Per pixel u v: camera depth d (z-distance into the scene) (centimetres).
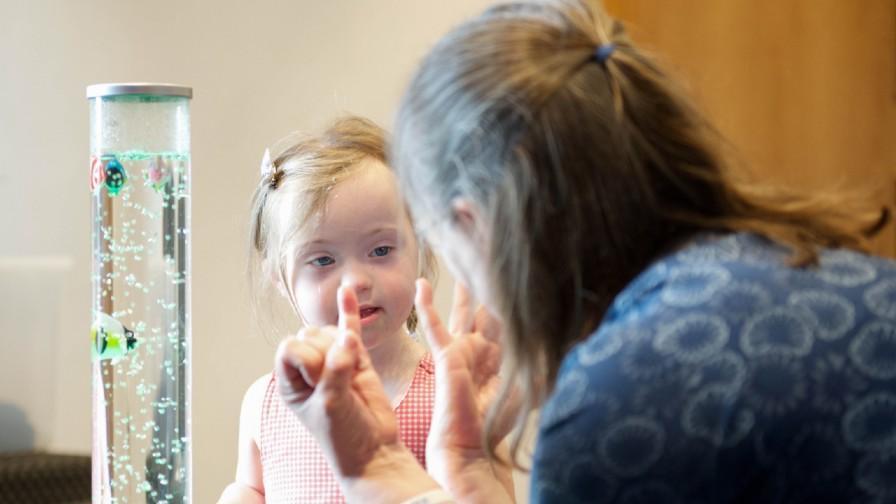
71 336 263
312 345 134
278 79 276
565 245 109
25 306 195
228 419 277
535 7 120
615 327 104
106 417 159
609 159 108
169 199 159
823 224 116
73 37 266
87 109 266
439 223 116
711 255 108
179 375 161
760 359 99
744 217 113
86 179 266
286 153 194
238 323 275
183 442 162
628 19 303
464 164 110
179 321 161
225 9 272
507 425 152
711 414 97
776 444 97
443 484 151
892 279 106
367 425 136
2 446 191
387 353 190
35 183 266
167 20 269
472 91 110
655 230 112
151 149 158
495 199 109
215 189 273
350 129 193
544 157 108
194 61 271
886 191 323
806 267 106
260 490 199
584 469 99
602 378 101
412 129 115
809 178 322
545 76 109
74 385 262
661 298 104
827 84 323
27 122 266
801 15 318
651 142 111
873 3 326
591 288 111
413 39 283
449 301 283
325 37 278
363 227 182
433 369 191
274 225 190
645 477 98
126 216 158
